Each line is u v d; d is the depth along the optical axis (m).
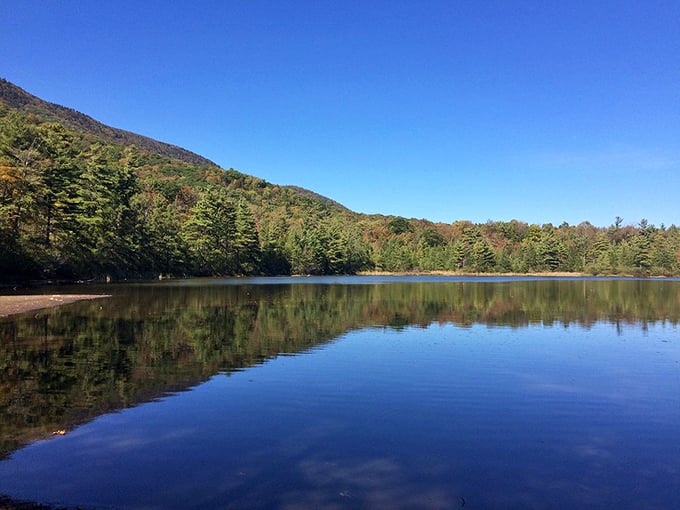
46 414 10.15
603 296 45.69
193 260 87.44
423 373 13.93
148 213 80.38
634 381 13.30
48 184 54.84
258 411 10.39
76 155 68.25
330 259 122.38
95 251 61.56
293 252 115.56
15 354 15.91
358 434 9.12
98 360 15.16
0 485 7.01
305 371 14.05
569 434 9.31
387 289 55.34
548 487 7.12
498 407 10.87
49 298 34.59
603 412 10.64
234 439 8.80
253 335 20.31
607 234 152.38
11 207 47.28
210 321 24.33
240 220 100.75
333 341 19.19
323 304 34.78
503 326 24.22
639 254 116.12
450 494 6.85
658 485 7.25
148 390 11.98
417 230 165.50
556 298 42.84
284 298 39.69
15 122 57.66
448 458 8.09
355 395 11.63
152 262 76.44
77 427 9.38
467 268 129.25
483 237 136.25
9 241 47.97
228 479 7.22
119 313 26.81
